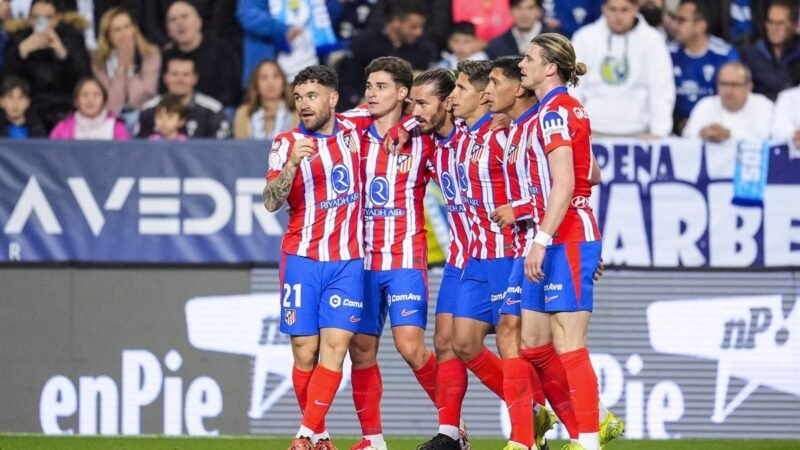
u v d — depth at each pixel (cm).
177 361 2786
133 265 2794
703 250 2791
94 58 3294
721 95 3103
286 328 2152
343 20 3356
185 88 3131
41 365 2792
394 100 2180
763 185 2788
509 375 2102
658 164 2791
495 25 3247
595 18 3300
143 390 2786
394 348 2767
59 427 2784
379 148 2200
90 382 2786
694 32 3184
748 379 2775
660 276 2783
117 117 3177
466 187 2175
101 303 2794
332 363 2116
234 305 2791
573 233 1969
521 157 2052
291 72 3288
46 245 2806
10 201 2806
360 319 2152
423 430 2759
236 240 2797
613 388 2777
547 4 3288
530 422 2109
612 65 3125
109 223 2806
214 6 3259
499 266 2170
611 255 2786
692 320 2781
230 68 3247
